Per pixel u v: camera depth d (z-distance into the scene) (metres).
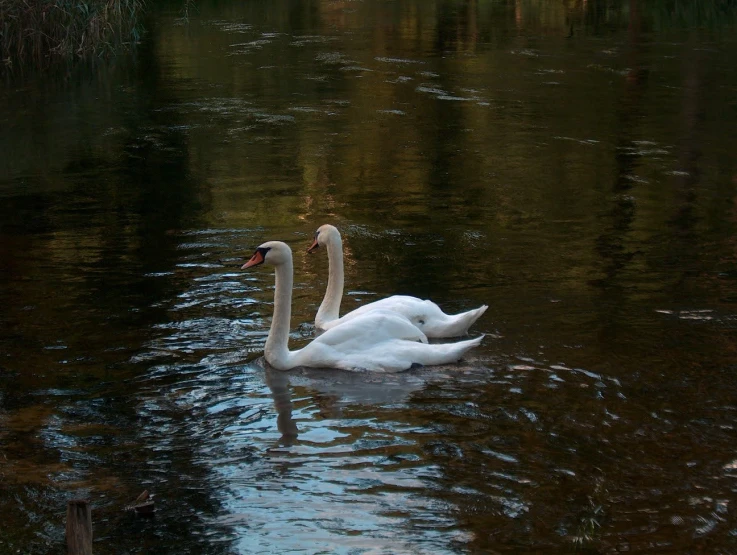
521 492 6.50
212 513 6.30
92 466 6.93
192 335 9.35
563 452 7.02
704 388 8.00
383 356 8.57
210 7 38.47
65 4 26.67
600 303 10.07
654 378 8.20
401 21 34.62
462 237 12.68
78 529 5.27
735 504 6.33
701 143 18.22
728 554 5.79
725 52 27.34
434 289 10.60
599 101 21.86
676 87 23.09
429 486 6.58
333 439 7.27
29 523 6.22
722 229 13.03
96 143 18.44
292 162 17.05
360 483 6.64
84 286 10.76
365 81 24.16
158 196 14.90
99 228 13.17
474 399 7.89
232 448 7.17
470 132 19.22
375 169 16.55
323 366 8.65
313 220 13.55
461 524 6.13
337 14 36.59
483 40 30.31
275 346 8.66
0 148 18.05
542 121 20.08
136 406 7.86
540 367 8.46
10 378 8.34
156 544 5.96
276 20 35.06
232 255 11.92
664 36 30.52
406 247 12.26
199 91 23.16
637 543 5.90
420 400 7.91
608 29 32.28
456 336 9.20
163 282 10.90
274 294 9.59
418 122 20.09
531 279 10.94
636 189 15.23
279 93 22.92
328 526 6.13
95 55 27.34
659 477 6.66
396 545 5.91
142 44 29.59
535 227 13.19
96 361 8.72
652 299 10.20
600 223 13.38
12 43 26.05
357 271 11.29
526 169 16.52
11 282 10.90
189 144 18.36
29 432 7.40
